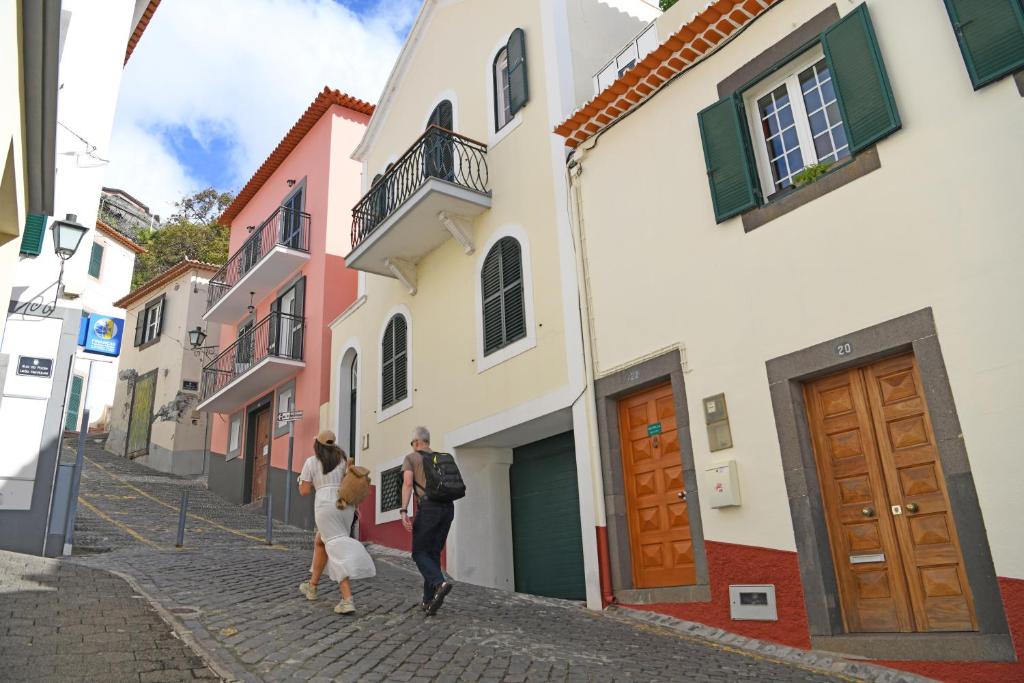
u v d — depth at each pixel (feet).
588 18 36.65
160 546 35.42
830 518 21.25
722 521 23.27
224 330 75.25
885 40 21.81
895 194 20.85
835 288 21.79
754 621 21.83
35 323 32.09
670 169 27.81
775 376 22.76
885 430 20.54
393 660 17.53
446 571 34.76
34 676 14.60
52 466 30.96
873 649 18.97
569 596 32.53
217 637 18.66
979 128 19.40
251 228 71.41
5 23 14.20
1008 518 17.29
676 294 26.48
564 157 33.04
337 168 59.57
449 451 36.83
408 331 42.68
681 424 25.23
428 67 45.96
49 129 20.03
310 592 23.66
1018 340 17.81
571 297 30.96
